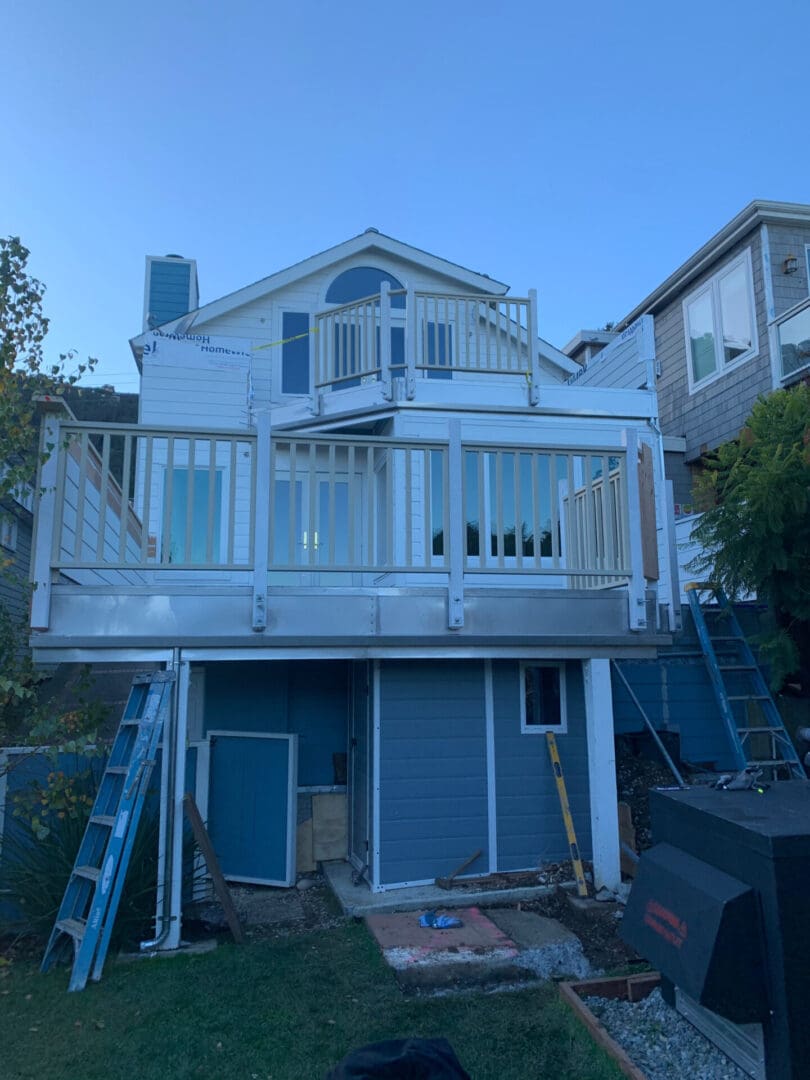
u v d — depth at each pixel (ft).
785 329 38.58
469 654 19.44
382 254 40.60
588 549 21.81
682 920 10.39
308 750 26.37
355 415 27.73
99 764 18.75
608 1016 13.16
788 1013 9.36
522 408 27.91
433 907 18.93
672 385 48.44
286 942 17.10
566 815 20.57
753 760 27.20
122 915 16.67
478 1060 11.96
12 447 17.39
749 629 30.04
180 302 43.86
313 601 18.39
